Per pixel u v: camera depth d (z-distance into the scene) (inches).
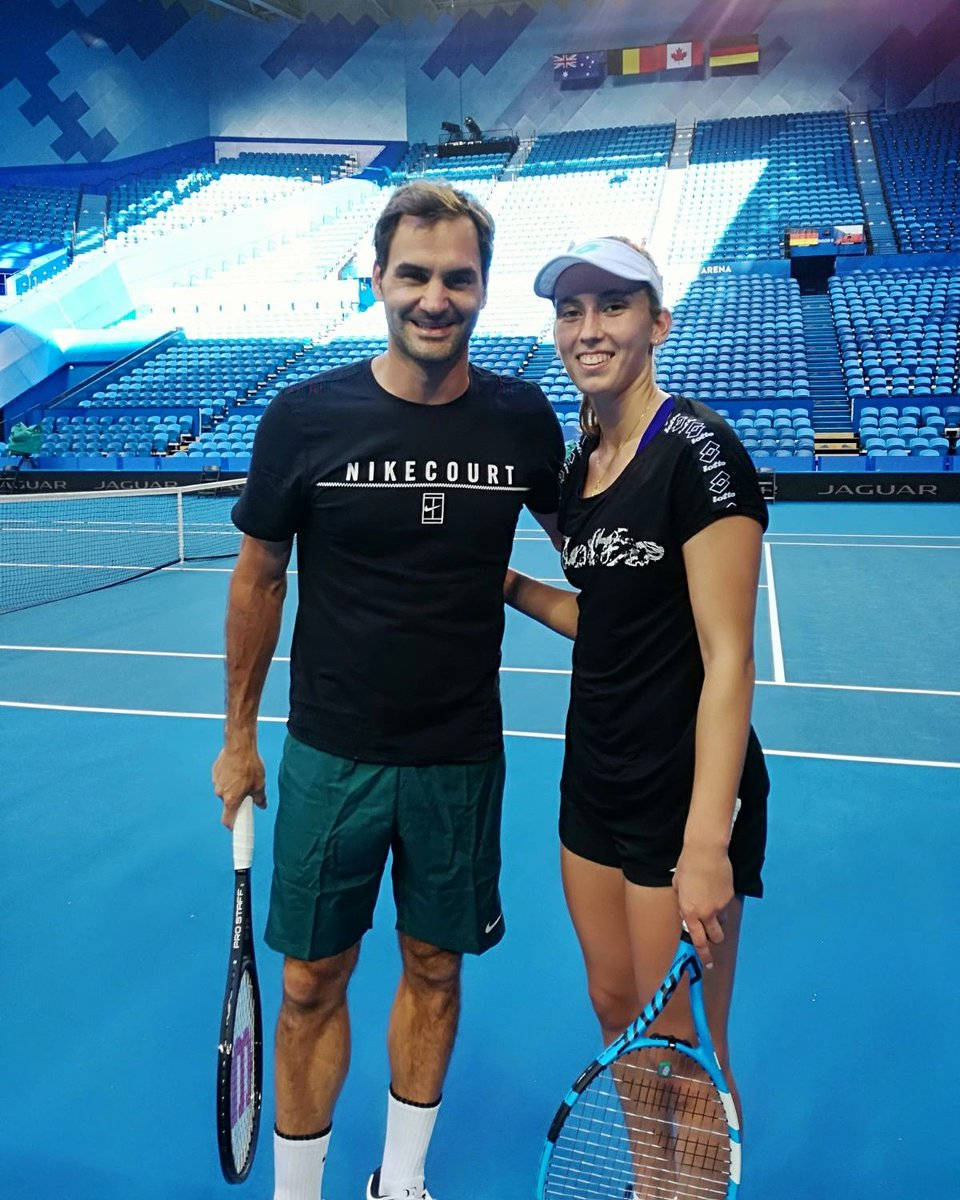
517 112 1247.5
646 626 73.3
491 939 87.6
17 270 1045.8
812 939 134.4
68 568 476.4
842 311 868.0
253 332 1004.6
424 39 1243.2
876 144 1121.4
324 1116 85.0
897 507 658.2
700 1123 75.2
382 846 83.5
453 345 74.3
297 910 82.4
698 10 1188.5
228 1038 72.6
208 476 786.8
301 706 83.3
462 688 81.9
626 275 69.2
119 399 904.3
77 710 241.1
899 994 121.7
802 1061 109.7
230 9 1214.9
